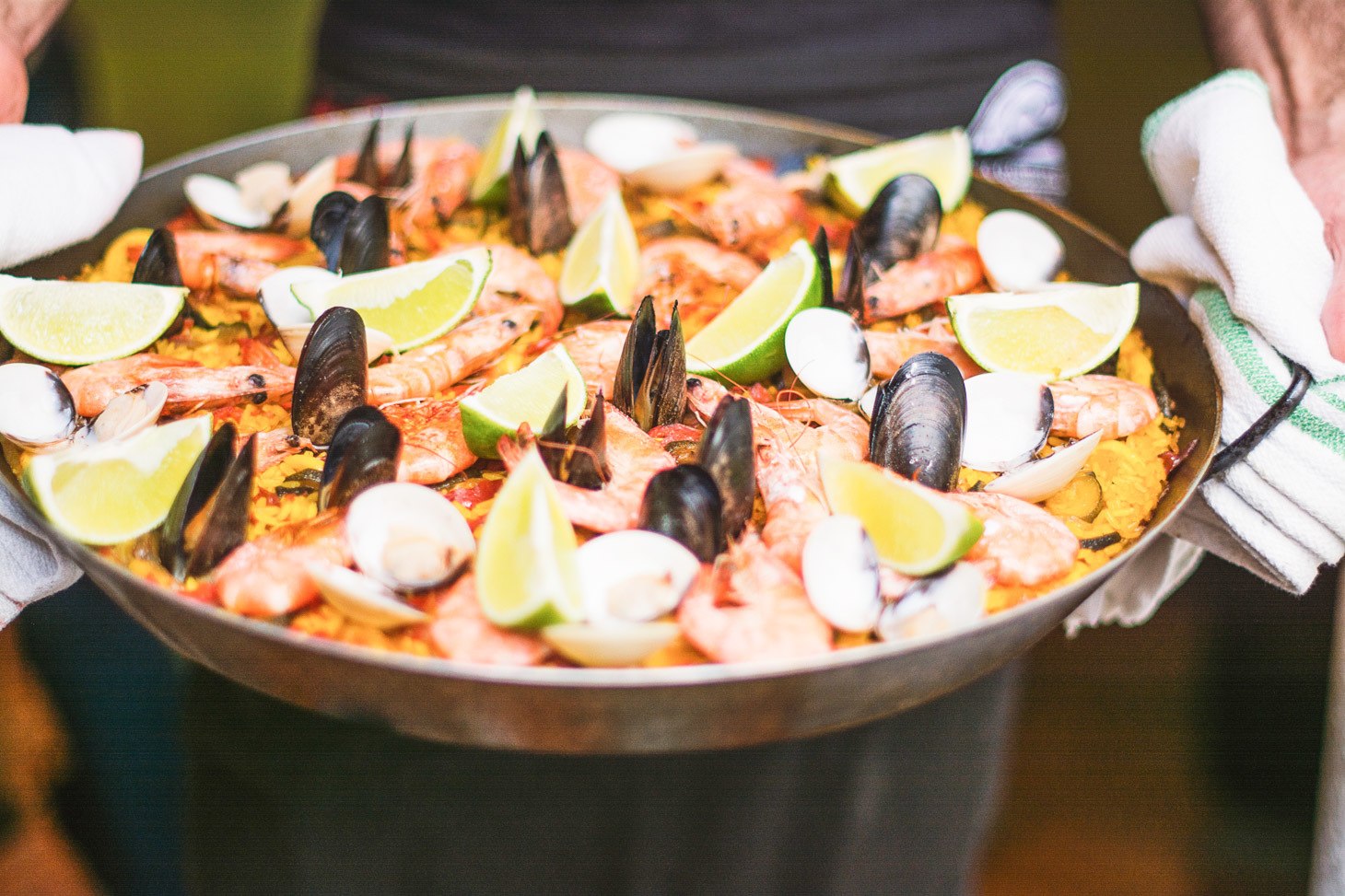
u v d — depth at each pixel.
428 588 0.62
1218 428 0.68
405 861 0.83
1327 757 0.75
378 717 0.61
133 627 1.00
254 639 0.58
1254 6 0.80
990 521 0.65
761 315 0.73
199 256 0.77
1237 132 0.73
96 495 0.63
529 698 0.58
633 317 0.76
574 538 0.63
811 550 0.62
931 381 0.67
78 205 0.74
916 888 0.87
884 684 0.60
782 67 0.91
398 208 0.82
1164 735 1.13
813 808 0.83
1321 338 0.69
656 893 0.85
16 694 1.06
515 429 0.66
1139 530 0.67
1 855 1.01
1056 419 0.70
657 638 0.59
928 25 0.91
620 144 0.88
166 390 0.67
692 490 0.63
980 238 0.80
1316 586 1.17
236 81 2.02
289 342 0.73
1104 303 0.74
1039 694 1.17
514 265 0.77
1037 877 1.03
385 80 0.93
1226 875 1.03
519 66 0.91
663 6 0.90
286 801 0.81
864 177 0.83
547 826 0.82
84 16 2.06
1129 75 1.82
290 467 0.68
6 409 0.67
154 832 1.01
